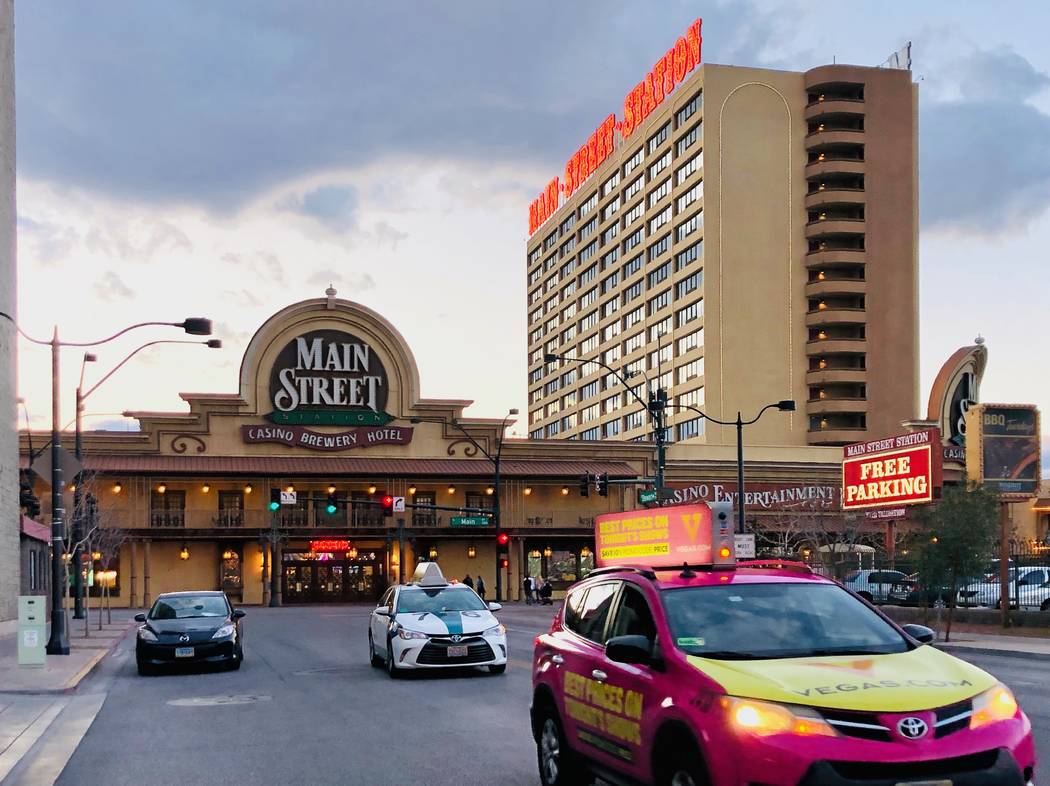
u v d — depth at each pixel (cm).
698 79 9531
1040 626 3080
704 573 829
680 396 9781
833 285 9344
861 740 597
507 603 6519
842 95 9669
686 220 9731
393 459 6606
